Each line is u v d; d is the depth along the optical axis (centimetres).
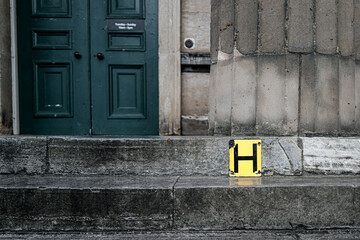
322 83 195
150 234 152
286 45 191
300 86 192
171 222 157
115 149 185
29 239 148
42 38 338
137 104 348
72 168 185
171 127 342
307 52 192
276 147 186
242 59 200
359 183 162
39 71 338
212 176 185
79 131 342
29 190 156
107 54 341
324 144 186
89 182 168
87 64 340
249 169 185
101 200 156
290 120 192
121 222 156
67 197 156
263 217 157
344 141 187
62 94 341
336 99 198
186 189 157
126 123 347
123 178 179
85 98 341
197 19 346
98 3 338
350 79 204
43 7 336
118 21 340
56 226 155
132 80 347
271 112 195
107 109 344
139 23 342
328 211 158
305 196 158
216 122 214
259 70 196
